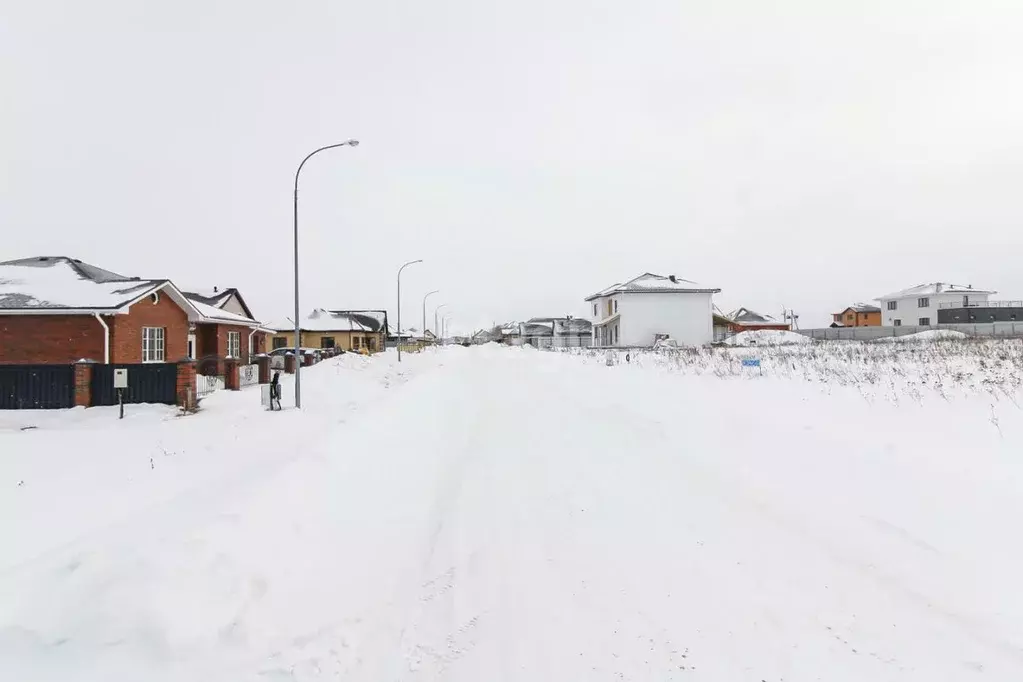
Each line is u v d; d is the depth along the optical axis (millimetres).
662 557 5270
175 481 8789
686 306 56500
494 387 20547
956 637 3816
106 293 21156
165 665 3715
